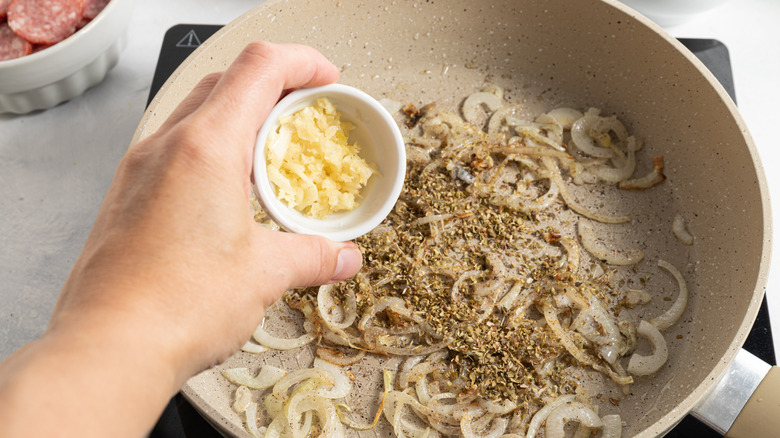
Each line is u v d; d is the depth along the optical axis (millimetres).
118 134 537
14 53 499
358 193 423
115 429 298
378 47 512
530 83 515
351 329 449
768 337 465
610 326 451
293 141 407
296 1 479
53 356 299
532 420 430
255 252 349
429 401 432
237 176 350
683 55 467
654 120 493
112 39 513
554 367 444
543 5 490
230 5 577
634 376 442
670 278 465
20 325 491
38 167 527
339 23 498
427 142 496
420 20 504
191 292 329
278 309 453
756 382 420
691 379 429
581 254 472
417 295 454
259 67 366
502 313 456
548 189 488
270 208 390
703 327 448
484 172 491
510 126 504
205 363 340
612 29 485
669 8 548
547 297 455
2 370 300
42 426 286
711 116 467
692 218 475
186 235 333
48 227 514
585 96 510
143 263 325
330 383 435
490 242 473
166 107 455
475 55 516
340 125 422
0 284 499
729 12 575
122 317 313
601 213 481
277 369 438
